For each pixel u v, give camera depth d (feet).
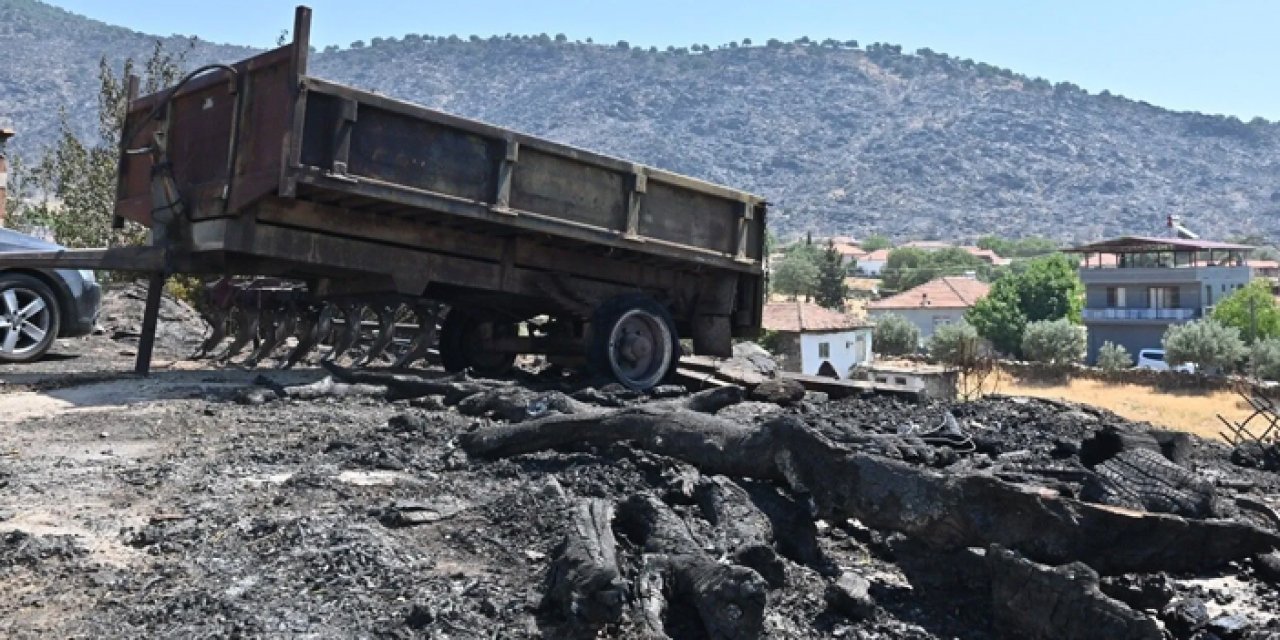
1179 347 216.13
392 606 13.28
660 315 35.37
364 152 27.68
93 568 14.43
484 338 39.63
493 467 21.24
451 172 29.48
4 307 37.01
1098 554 15.29
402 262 31.40
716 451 19.08
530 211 31.35
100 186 79.25
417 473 20.71
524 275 34.17
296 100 26.16
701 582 13.07
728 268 38.17
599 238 33.12
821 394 37.14
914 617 14.71
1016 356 291.38
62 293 38.55
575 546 13.64
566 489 18.75
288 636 12.16
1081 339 247.09
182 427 25.03
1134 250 266.36
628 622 12.73
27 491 18.44
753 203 38.65
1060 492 18.62
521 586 14.16
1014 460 23.63
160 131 30.14
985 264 545.85
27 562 14.48
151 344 32.86
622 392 31.71
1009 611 14.10
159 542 15.53
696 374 35.68
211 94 29.12
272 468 20.80
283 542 15.55
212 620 12.57
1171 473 18.71
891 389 38.06
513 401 26.21
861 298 501.15
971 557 15.58
